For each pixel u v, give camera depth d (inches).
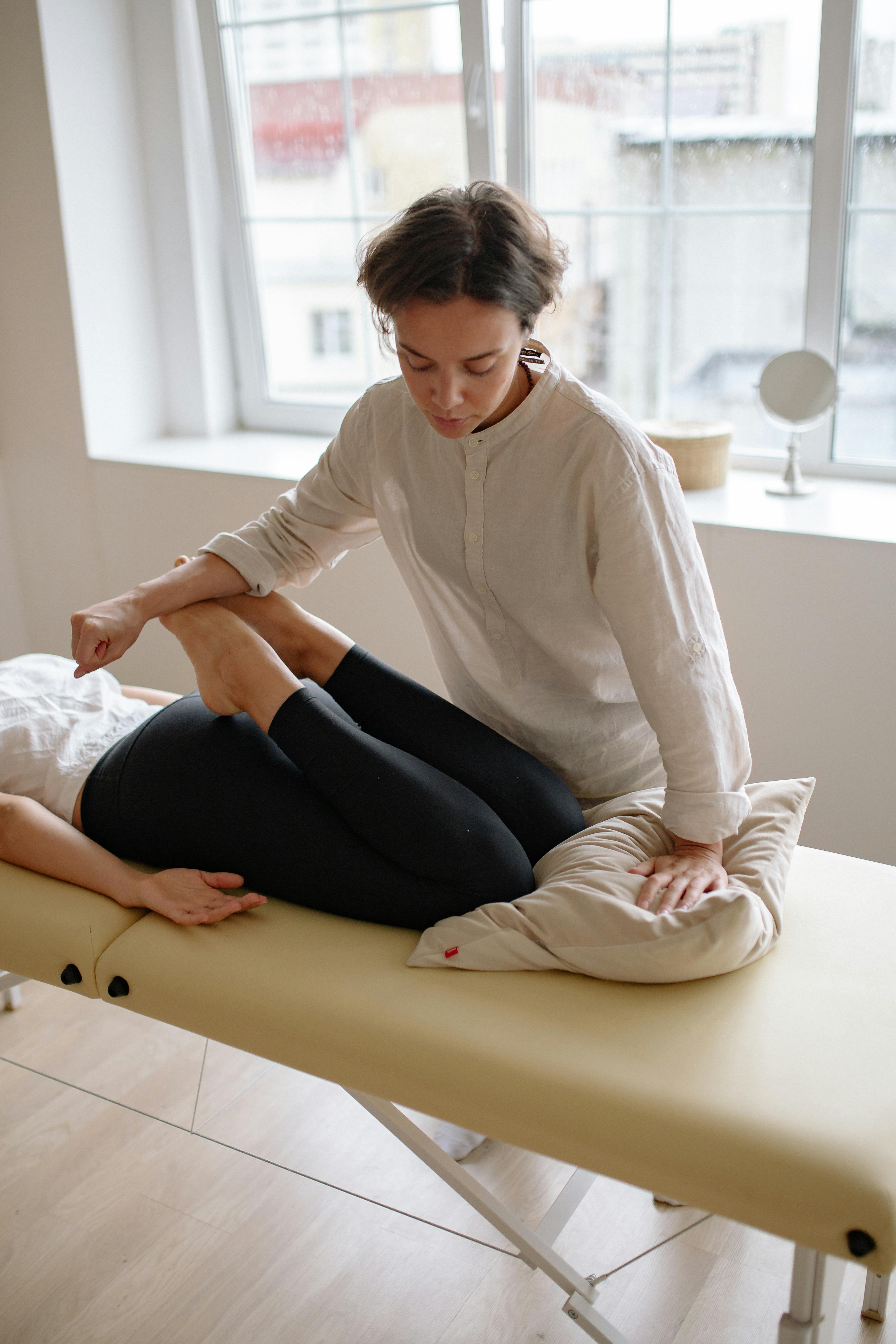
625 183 100.4
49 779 64.7
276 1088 75.4
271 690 57.9
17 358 117.5
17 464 122.2
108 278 115.6
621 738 62.3
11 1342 58.0
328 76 109.4
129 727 67.6
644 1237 63.4
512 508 52.9
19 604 128.6
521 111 101.2
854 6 85.0
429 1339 57.9
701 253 99.3
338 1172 68.4
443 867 54.9
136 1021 82.2
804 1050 47.3
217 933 56.6
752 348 100.2
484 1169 68.5
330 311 118.7
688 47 93.7
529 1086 46.6
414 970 53.2
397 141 109.0
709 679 52.7
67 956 57.3
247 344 123.2
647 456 51.1
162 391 124.1
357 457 59.3
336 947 55.2
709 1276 60.9
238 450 117.6
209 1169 68.9
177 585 61.4
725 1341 57.1
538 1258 51.9
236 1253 63.2
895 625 81.5
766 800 60.7
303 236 117.0
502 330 45.3
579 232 103.9
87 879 60.1
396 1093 49.5
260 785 58.8
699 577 53.1
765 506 89.9
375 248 45.9
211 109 114.9
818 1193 41.8
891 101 87.3
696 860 55.1
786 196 94.7
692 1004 50.1
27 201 110.7
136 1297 60.6
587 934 51.6
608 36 96.3
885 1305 57.7
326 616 108.0
